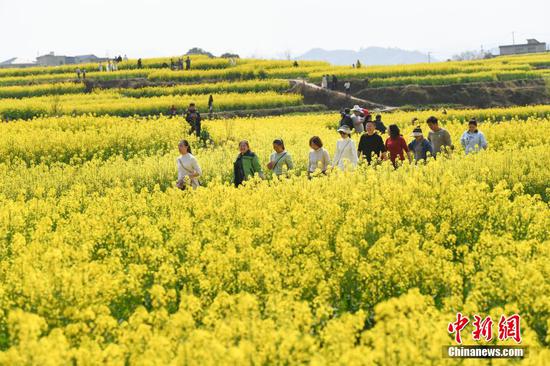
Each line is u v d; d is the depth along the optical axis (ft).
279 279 31.94
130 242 41.29
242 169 60.95
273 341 24.50
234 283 33.58
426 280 31.96
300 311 26.91
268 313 28.37
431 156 63.98
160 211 54.03
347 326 25.44
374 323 30.99
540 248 35.76
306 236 40.73
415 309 26.63
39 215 52.90
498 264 31.24
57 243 40.40
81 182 71.46
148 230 41.75
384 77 277.03
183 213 48.93
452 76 261.44
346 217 43.11
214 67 330.95
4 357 23.12
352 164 61.16
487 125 114.73
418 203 45.55
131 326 27.91
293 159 81.87
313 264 33.32
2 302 31.09
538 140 95.55
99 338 26.78
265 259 34.91
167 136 115.65
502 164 60.90
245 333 25.40
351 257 34.04
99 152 97.81
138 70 303.48
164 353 24.21
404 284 32.17
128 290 33.12
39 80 301.02
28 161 100.48
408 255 33.14
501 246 36.01
